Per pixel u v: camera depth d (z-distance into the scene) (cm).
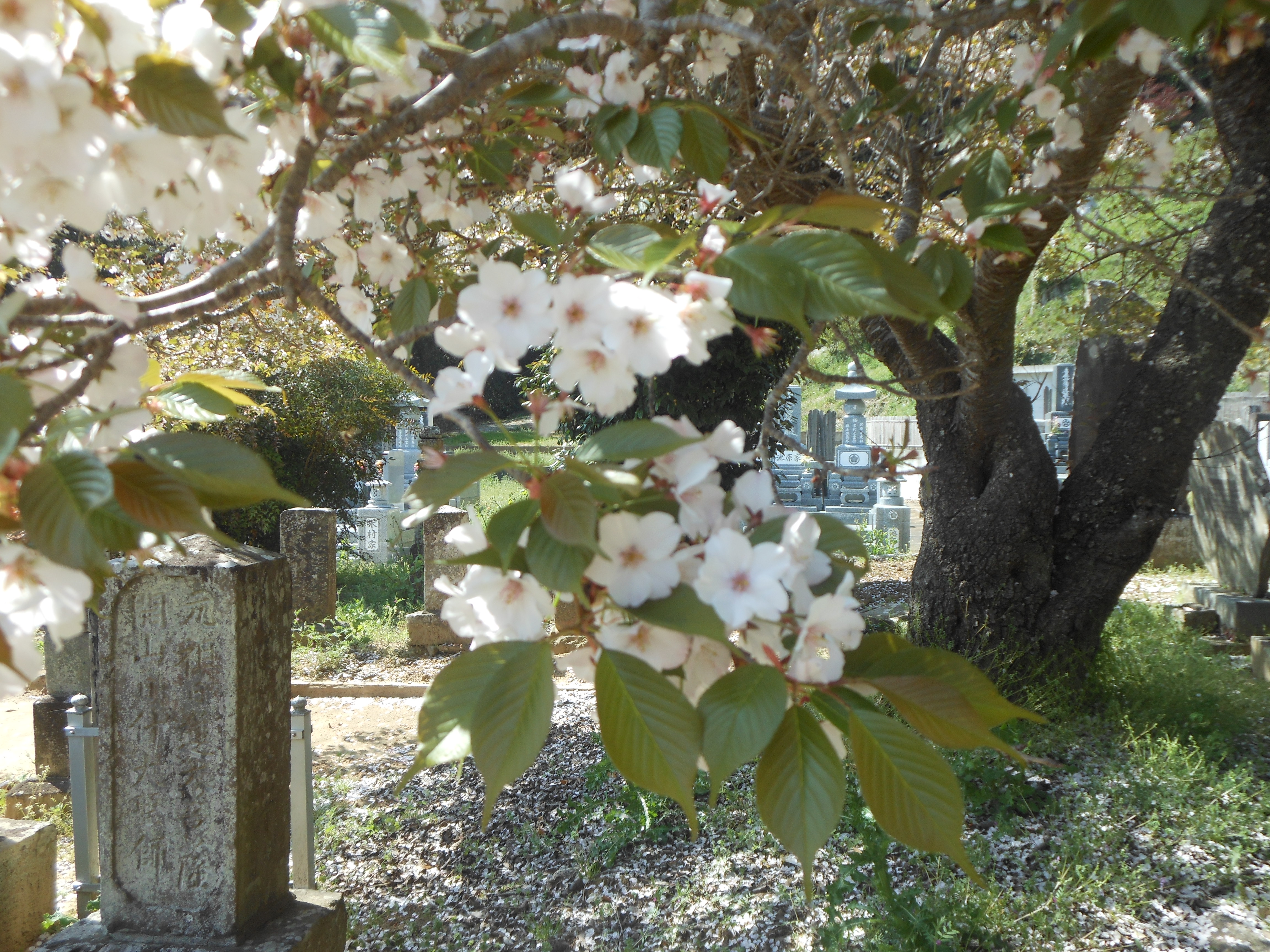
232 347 512
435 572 652
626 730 71
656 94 206
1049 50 153
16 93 62
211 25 87
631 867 333
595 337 83
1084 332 761
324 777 438
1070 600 462
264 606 230
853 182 146
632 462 82
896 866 310
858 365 223
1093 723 429
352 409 912
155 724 221
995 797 346
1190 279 436
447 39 195
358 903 321
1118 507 457
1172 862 307
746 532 83
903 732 73
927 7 249
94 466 61
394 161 170
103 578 104
